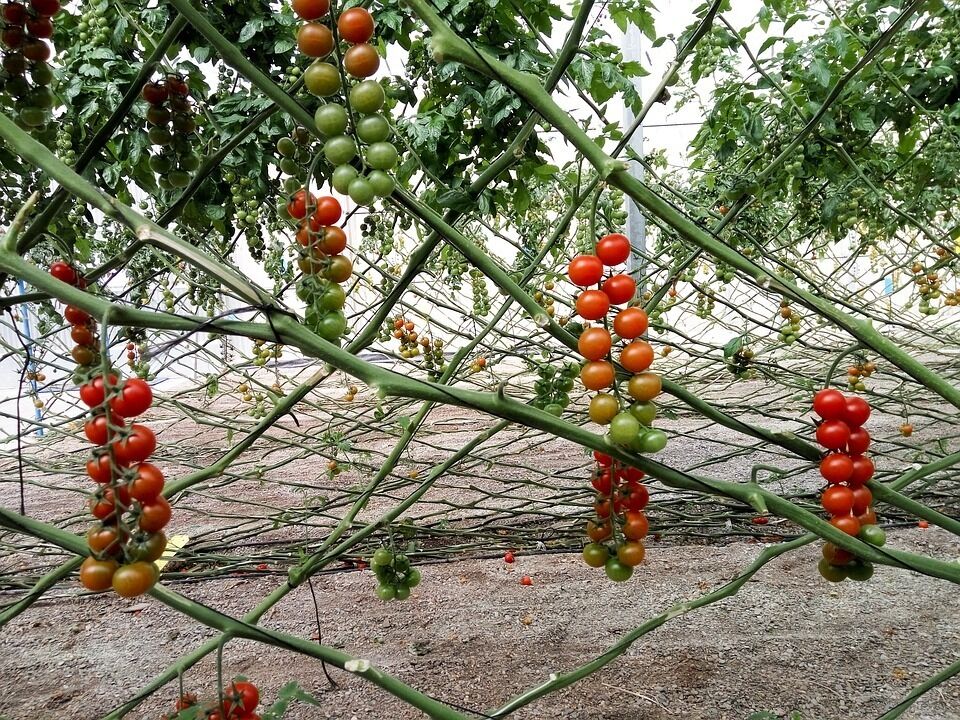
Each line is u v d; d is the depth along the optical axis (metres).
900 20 1.20
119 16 1.29
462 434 3.99
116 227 2.23
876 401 3.76
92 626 1.91
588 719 1.40
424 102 1.50
